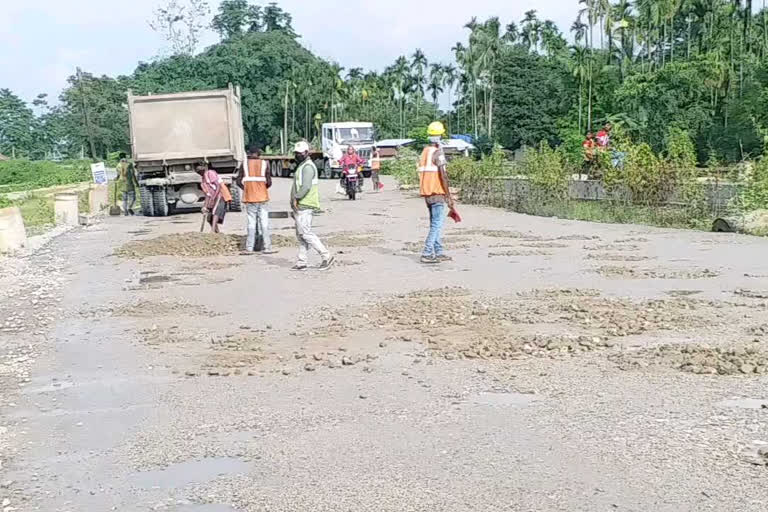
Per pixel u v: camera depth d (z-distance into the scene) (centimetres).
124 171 3108
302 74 10981
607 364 793
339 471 544
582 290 1194
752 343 852
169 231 2370
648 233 1948
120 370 838
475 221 2333
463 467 543
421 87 13050
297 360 851
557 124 8781
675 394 690
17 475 560
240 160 3014
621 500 482
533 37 11212
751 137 5509
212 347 923
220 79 11338
